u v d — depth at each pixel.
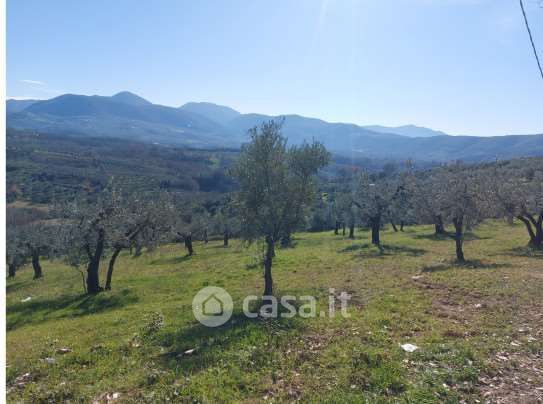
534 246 34.12
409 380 8.34
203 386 8.59
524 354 9.60
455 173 32.56
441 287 18.17
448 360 9.25
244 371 9.41
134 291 25.95
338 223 63.88
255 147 19.45
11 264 46.94
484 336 11.08
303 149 20.11
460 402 7.41
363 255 32.97
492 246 36.22
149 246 30.66
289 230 19.97
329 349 10.51
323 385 8.46
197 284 26.02
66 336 15.05
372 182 44.97
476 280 19.08
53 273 45.50
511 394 7.67
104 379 9.59
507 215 35.88
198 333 12.96
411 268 24.47
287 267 29.23
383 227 67.06
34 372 10.48
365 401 7.50
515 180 37.44
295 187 19.64
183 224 52.56
